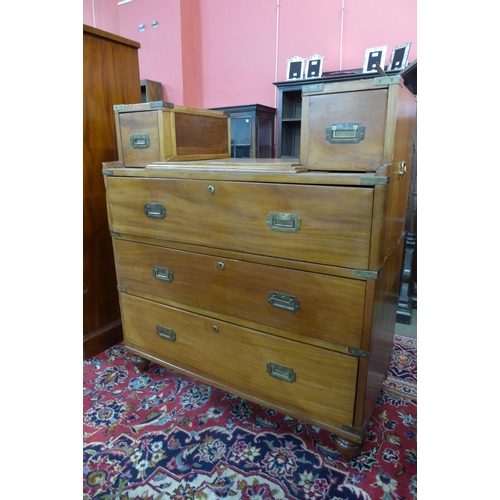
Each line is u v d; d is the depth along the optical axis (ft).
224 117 5.65
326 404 3.80
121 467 3.88
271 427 4.43
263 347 4.06
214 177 3.87
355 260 3.28
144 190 4.51
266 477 3.75
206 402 4.89
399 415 4.58
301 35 10.39
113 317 6.36
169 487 3.66
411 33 9.05
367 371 3.49
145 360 5.43
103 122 5.70
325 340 3.63
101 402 4.87
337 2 9.69
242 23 11.17
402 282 7.06
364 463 3.89
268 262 3.76
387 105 3.14
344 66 9.96
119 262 5.14
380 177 3.03
